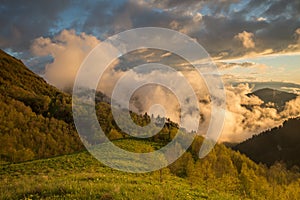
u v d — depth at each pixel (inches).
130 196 706.2
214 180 2049.7
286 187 3149.6
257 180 2677.2
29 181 1023.0
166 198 769.6
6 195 695.1
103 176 1088.8
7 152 4493.1
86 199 658.2
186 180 1940.2
